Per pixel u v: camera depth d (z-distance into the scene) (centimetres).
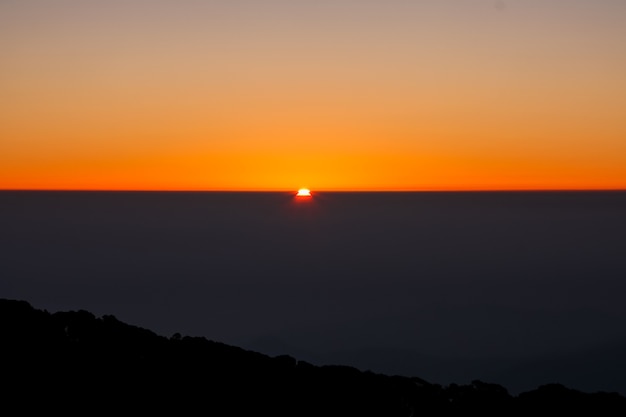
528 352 11875
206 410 2044
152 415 1956
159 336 2581
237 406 2102
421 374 10581
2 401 1880
